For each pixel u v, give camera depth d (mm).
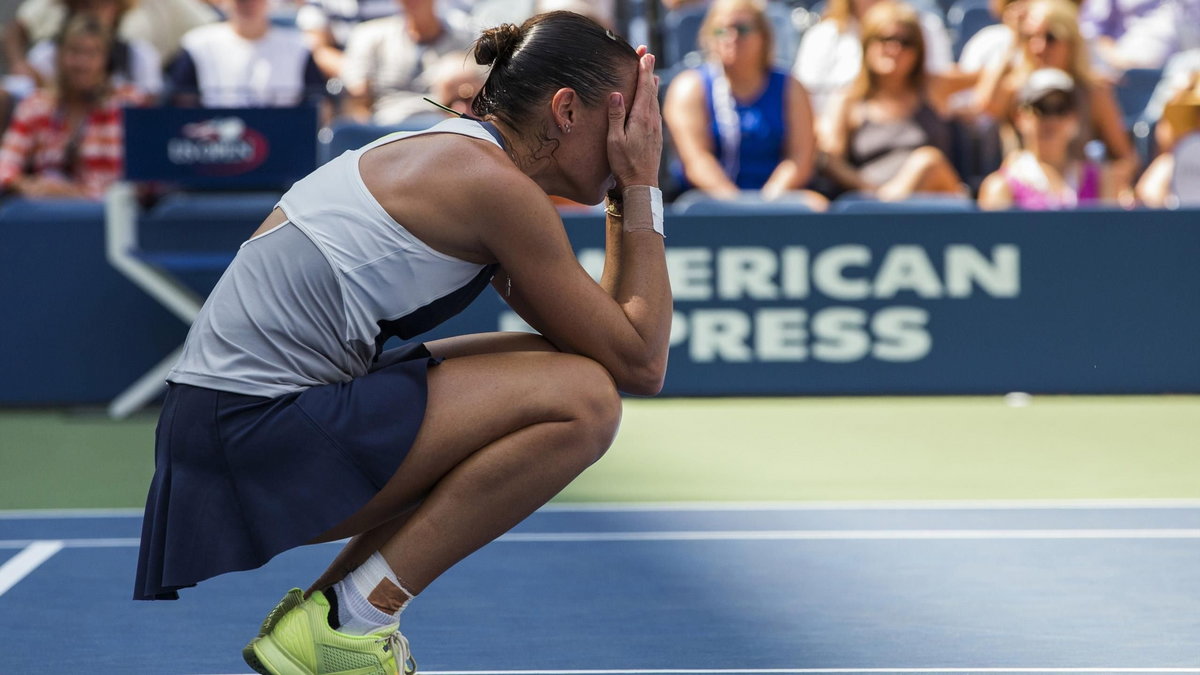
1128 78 29203
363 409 8133
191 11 29625
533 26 8734
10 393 24453
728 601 12117
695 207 24469
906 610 11766
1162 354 24344
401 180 8172
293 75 27328
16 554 14258
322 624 8203
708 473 18625
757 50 25234
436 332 24094
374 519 8586
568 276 8328
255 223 24062
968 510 16156
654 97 8797
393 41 27234
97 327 24375
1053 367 24359
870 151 25812
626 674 10039
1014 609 11750
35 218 24328
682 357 24641
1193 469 18672
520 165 8711
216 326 8289
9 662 10477
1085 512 15969
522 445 8305
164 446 8344
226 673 10203
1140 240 24188
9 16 35250
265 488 8141
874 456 19781
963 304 24375
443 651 10664
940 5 34562
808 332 24484
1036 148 25328
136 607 12078
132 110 22312
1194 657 10320
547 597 12289
